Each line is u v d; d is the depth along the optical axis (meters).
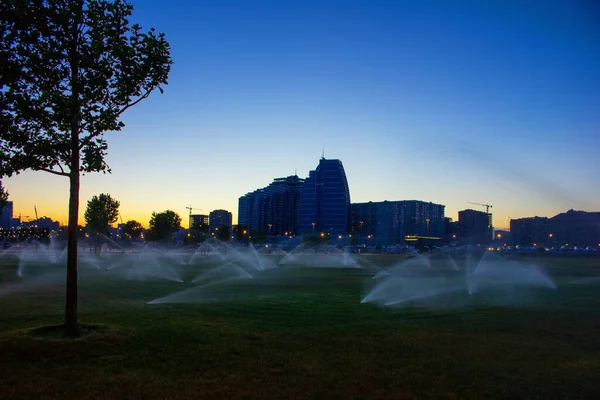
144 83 15.62
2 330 16.47
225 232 174.00
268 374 11.61
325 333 16.23
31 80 14.20
